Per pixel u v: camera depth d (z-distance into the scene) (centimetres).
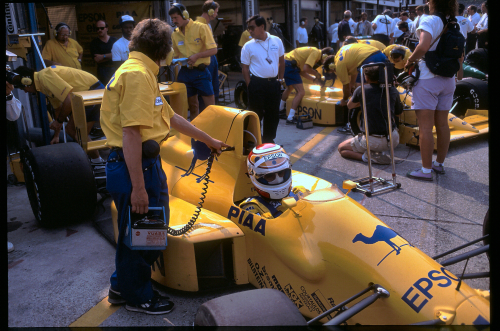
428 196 411
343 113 687
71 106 396
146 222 216
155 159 227
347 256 196
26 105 588
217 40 1530
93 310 254
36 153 347
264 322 160
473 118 613
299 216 221
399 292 177
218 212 271
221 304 167
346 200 219
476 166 486
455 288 171
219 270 264
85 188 356
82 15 1001
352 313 165
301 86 715
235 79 1303
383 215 374
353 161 527
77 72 437
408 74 434
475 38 1006
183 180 307
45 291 278
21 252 333
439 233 336
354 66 591
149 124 209
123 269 233
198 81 555
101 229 366
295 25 1556
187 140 330
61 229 373
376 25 1247
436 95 425
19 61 546
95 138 577
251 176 252
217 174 288
